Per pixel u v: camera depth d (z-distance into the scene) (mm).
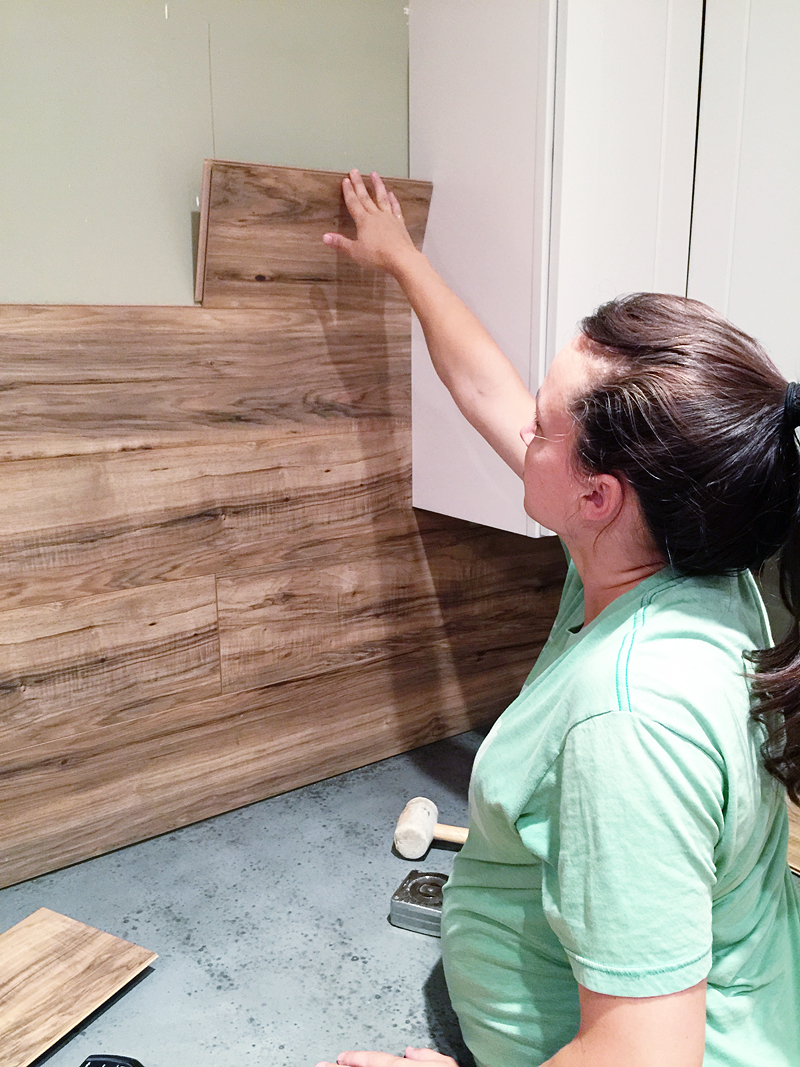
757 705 576
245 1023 896
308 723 1371
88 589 1118
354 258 1139
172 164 1093
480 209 1177
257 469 1230
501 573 1558
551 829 620
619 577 653
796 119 1000
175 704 1226
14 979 936
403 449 1378
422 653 1486
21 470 1040
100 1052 857
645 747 525
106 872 1163
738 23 1053
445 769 1450
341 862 1184
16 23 959
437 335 1023
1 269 1004
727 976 640
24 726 1104
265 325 1190
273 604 1291
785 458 560
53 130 1005
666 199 1136
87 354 1058
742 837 575
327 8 1168
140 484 1133
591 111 1041
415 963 992
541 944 716
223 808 1308
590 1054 542
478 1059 795
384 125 1261
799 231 1019
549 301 1105
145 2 1031
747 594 689
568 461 615
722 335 585
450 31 1168
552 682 654
